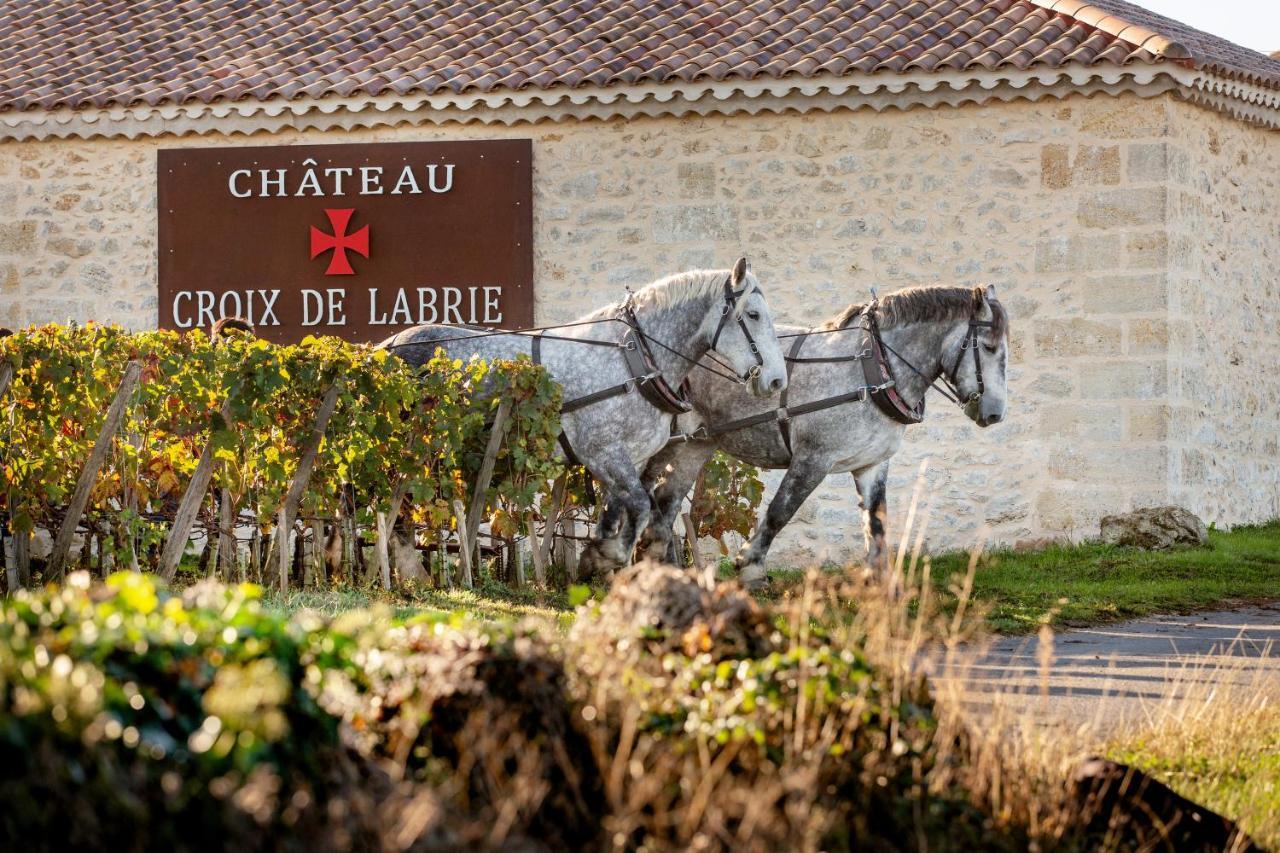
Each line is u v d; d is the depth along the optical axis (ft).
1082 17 91.25
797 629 34.42
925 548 89.40
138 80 96.53
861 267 91.25
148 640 24.43
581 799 27.43
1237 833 32.53
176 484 63.77
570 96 90.94
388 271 94.58
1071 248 89.15
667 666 31.94
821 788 29.58
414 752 28.30
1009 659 54.95
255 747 22.80
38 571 62.95
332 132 94.89
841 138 91.40
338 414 65.46
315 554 67.00
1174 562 79.71
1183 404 89.76
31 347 60.49
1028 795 31.78
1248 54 112.98
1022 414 89.45
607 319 68.59
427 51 97.30
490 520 72.84
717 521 81.25
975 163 90.22
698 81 90.12
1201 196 92.68
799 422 70.79
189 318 95.86
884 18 96.32
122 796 20.65
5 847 20.10
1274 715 43.75
